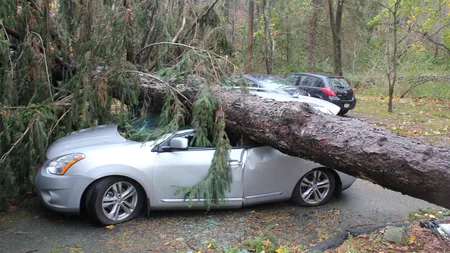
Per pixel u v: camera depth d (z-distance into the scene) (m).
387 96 19.27
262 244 4.04
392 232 4.04
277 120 4.59
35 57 5.56
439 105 16.70
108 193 4.55
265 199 5.17
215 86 5.46
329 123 4.33
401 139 3.87
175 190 4.73
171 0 7.51
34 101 5.55
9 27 5.71
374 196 6.00
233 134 5.29
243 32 24.62
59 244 4.12
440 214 5.11
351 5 27.53
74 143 4.91
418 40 17.30
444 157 3.49
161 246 4.12
